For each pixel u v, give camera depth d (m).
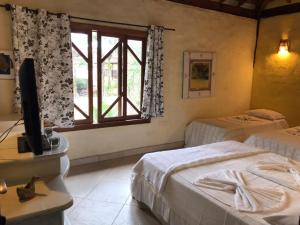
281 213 1.43
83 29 3.33
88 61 3.46
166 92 4.25
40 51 2.96
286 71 4.75
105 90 3.70
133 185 2.54
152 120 4.16
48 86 3.09
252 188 1.79
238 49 5.02
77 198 2.68
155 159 2.43
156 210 2.23
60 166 1.60
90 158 3.64
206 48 4.57
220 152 2.64
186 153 2.60
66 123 3.25
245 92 5.32
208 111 4.84
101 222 2.29
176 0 4.06
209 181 1.93
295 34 4.56
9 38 2.90
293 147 3.11
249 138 3.63
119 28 3.59
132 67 3.88
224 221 1.58
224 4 4.65
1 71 2.89
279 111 4.92
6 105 2.97
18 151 1.56
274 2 4.85
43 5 3.04
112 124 3.75
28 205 1.19
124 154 3.95
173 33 4.13
